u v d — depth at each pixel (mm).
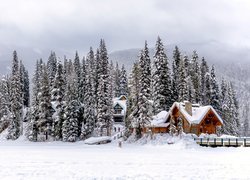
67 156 37250
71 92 78625
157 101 75625
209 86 89062
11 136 83562
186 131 67000
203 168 27219
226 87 95625
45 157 35750
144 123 67688
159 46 78625
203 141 55812
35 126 79062
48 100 79000
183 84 78688
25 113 100500
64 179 21516
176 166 28328
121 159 33938
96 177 22234
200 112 67875
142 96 68250
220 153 44750
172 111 69875
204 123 67875
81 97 96688
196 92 86562
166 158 35844
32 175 22828
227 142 53344
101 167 27094
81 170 25188
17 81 88188
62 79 82125
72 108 77250
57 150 48969
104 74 85375
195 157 37781
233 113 91000
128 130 73562
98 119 77562
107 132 79750
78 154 40531
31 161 31000
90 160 32500
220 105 88188
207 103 88562
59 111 78938
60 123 78562
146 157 36938
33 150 48688
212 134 64250
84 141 73812
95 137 73000
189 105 67938
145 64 70312
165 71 77125
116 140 76000
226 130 85938
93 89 83375
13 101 86250
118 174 23641
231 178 22688
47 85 79438
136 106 69375
